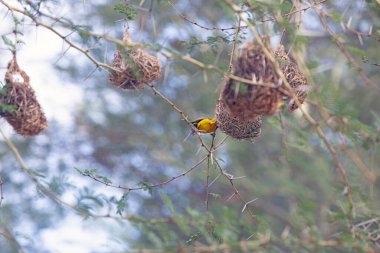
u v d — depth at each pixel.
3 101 10.52
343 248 9.05
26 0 9.70
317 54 18.66
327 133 11.26
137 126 24.78
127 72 10.29
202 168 22.39
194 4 21.17
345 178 9.00
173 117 23.89
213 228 8.73
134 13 10.15
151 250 8.14
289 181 21.17
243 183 22.11
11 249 12.56
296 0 9.50
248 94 8.66
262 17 9.06
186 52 10.04
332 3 12.41
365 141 9.61
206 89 23.14
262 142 22.83
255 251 8.25
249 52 8.80
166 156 22.88
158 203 23.59
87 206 9.44
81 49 9.66
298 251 8.52
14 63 10.56
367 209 10.03
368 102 20.88
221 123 10.26
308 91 9.72
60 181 10.16
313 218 8.36
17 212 18.36
